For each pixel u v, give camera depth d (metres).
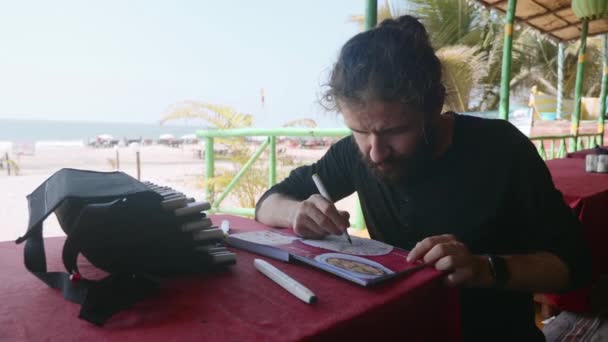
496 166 1.14
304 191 1.48
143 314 0.67
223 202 4.71
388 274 0.83
